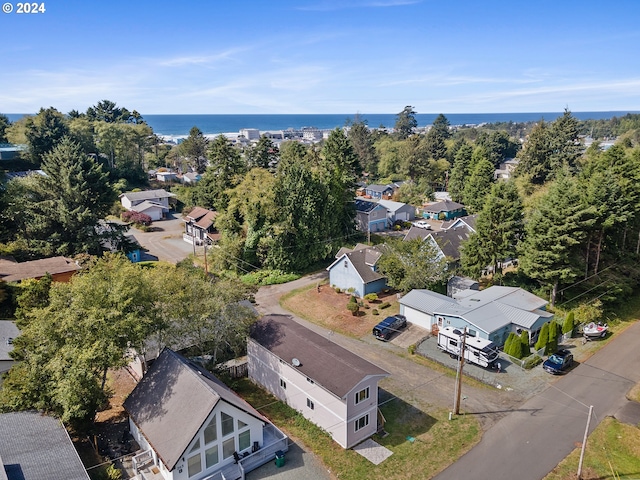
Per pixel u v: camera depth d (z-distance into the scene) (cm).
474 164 8381
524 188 7288
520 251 4047
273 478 2047
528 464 2114
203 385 2098
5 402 2131
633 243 4734
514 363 3072
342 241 5703
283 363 2581
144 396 2261
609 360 3130
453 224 6081
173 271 2805
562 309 3834
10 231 4828
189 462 1953
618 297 3975
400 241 4150
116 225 5172
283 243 4953
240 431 2114
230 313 2783
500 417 2486
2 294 3400
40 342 2217
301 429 2403
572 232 3728
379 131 15225
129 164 9219
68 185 4781
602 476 2034
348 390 2184
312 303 4231
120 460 2123
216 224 5419
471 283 4156
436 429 2388
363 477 2048
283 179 5197
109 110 13825
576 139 7894
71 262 4309
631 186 4341
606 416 2483
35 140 7956
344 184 5741
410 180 10131
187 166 11275
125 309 2309
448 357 3156
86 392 2042
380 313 3941
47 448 1848
